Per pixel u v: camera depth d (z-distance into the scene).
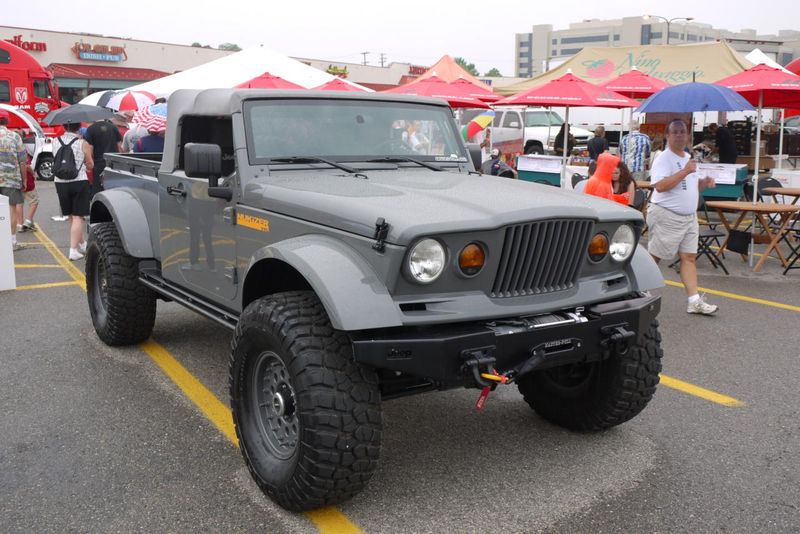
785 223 9.34
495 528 3.45
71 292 8.20
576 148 23.56
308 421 3.29
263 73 12.11
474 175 4.73
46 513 3.58
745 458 4.16
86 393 5.16
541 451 4.27
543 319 3.57
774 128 19.73
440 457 4.19
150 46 50.50
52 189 20.55
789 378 5.48
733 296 8.11
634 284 4.02
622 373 4.14
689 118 16.31
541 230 3.55
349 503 3.67
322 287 3.24
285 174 4.26
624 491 3.79
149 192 5.58
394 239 3.25
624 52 17.00
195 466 4.07
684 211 7.07
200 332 6.64
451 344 3.27
